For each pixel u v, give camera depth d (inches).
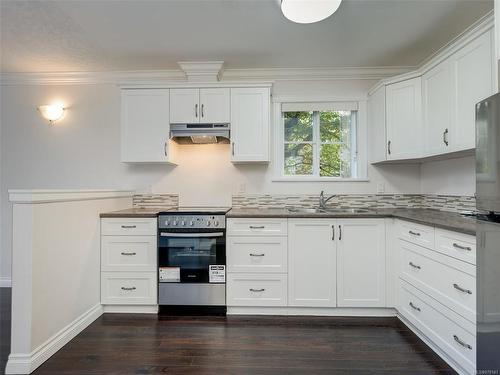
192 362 73.0
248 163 127.0
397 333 86.9
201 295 101.0
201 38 101.0
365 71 124.8
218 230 100.7
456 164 102.9
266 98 114.1
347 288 97.9
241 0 81.0
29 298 70.4
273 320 96.0
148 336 85.7
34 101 131.0
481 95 72.9
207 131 114.0
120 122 127.8
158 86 114.7
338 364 71.9
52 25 93.4
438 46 106.8
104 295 101.6
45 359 73.8
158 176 129.6
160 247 101.4
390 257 97.3
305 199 126.2
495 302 50.0
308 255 98.7
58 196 80.1
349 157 130.6
